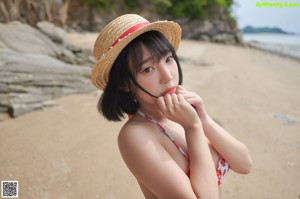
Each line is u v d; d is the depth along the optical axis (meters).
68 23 16.22
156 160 1.22
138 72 1.28
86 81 5.95
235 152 1.44
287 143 4.79
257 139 4.84
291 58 18.66
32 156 3.49
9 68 5.01
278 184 3.54
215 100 6.65
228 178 3.59
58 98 5.40
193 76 8.65
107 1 17.34
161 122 1.44
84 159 3.58
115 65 1.33
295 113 6.54
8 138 3.82
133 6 18.89
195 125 1.27
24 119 4.43
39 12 9.20
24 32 6.93
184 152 1.36
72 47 8.10
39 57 5.71
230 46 20.31
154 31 1.33
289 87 9.29
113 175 3.35
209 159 1.24
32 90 5.06
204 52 14.23
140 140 1.26
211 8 21.33
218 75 9.23
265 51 20.95
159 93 1.30
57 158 3.52
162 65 1.28
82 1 16.50
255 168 3.88
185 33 20.98
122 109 1.41
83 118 4.72
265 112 6.31
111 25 1.37
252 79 9.56
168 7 20.61
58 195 2.92
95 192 3.04
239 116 5.82
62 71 5.67
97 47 1.42
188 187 1.17
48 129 4.20
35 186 3.00
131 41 1.28
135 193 3.10
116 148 3.93
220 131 1.44
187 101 1.34
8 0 8.03
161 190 1.20
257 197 3.26
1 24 7.02
